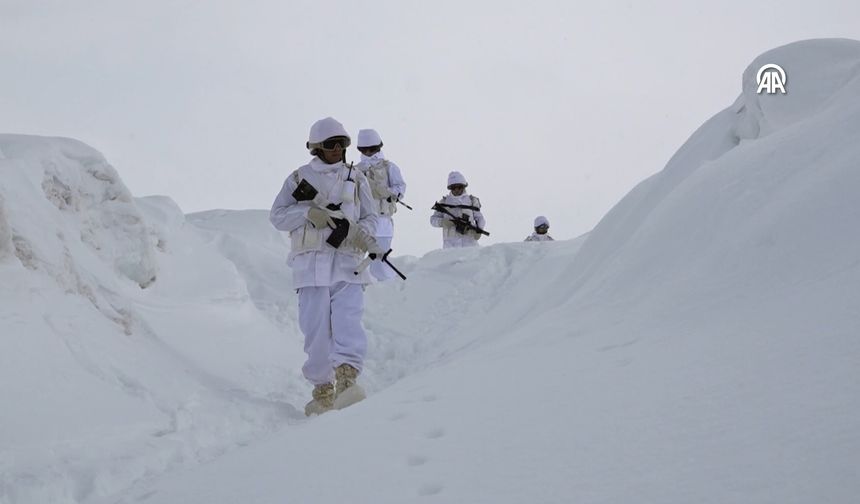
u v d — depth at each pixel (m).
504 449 2.84
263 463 3.26
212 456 4.67
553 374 3.57
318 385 5.95
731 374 2.95
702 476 2.31
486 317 9.60
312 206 5.80
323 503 2.72
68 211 6.71
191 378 6.14
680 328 3.75
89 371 5.19
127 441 4.63
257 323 8.08
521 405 3.25
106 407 4.86
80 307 5.68
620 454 2.58
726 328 3.47
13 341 4.83
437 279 11.45
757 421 2.53
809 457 2.24
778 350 3.00
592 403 3.06
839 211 3.90
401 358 8.81
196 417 5.28
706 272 4.22
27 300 5.21
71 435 4.45
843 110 4.92
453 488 2.62
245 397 6.13
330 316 5.88
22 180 6.10
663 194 6.99
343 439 3.31
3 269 5.19
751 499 2.13
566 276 7.57
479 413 3.28
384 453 3.04
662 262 4.72
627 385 3.16
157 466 4.39
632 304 4.43
